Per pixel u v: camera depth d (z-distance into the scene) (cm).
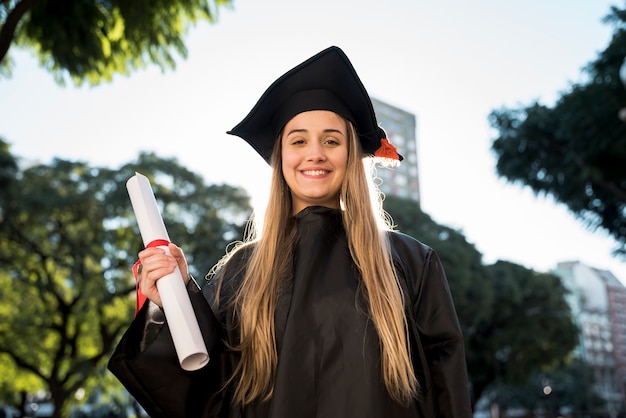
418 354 184
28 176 2167
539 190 2034
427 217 2872
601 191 1900
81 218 2209
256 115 204
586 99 1636
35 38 657
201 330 167
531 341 3225
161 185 2316
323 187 198
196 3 671
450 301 195
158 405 166
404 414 172
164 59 696
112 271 2245
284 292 187
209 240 2273
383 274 186
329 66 197
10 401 2852
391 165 221
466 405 178
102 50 670
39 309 2295
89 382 2516
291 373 169
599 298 13162
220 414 179
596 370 12081
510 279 3178
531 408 7512
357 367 170
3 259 2194
